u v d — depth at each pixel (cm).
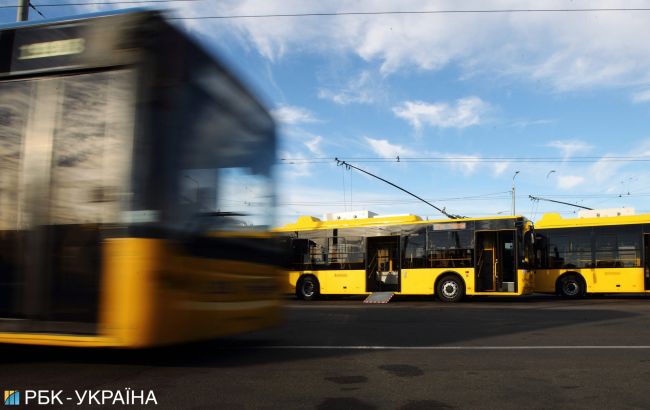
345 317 1157
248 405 430
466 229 1783
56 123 503
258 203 656
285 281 742
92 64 497
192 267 510
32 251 495
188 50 524
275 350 692
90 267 476
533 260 1775
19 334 489
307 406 430
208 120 551
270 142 701
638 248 1812
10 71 519
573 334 849
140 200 471
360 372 555
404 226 1867
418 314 1228
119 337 459
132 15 495
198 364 590
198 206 525
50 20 518
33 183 501
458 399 454
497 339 796
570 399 454
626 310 1298
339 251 1945
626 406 435
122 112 486
